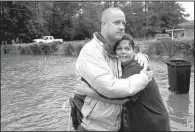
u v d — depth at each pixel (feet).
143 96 6.71
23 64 64.80
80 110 7.23
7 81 38.78
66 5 199.41
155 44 71.51
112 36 7.04
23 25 155.84
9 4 149.07
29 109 23.12
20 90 31.71
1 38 144.36
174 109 21.09
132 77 6.45
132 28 255.70
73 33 201.36
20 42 151.74
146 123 6.69
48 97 27.68
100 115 6.89
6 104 25.00
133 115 6.86
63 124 18.88
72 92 29.84
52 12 190.60
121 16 6.99
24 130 18.03
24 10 151.74
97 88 6.50
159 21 212.64
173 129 16.79
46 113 21.79
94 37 7.10
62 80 38.55
